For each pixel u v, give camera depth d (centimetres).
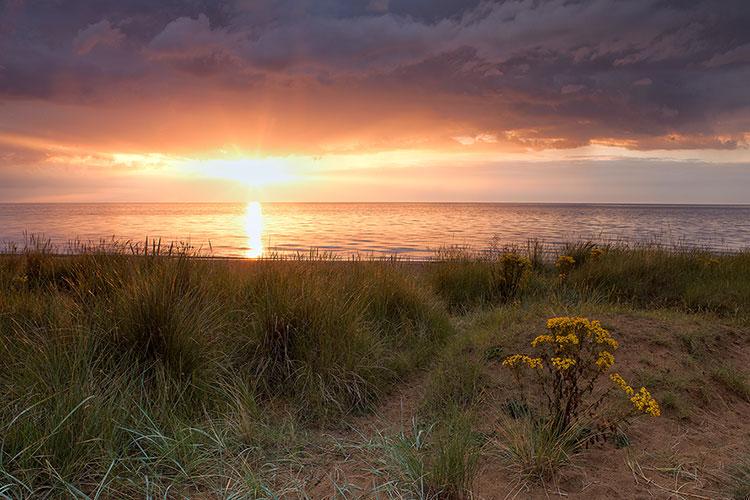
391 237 2744
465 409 361
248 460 299
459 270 794
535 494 266
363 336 452
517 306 645
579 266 935
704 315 633
